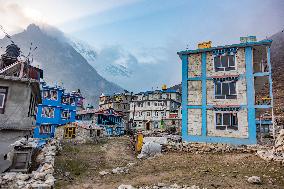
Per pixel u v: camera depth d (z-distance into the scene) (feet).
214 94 89.61
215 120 87.20
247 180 48.83
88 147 104.53
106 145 111.24
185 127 90.74
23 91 71.26
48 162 61.11
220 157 73.20
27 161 54.03
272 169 55.11
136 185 49.01
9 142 67.77
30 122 72.59
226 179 50.26
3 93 69.67
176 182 49.78
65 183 50.72
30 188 43.19
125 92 270.67
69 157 77.87
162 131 168.55
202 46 99.04
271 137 100.17
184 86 94.89
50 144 91.35
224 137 84.38
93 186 49.47
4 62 93.71
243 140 81.71
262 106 82.17
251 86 84.64
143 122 217.97
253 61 93.76
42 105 148.77
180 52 97.35
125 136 151.94
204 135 87.30
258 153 70.38
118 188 46.03
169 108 211.20
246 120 82.79
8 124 67.77
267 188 44.34
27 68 89.15
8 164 52.65
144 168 63.77
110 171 61.98
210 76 91.61
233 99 86.33
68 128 132.98
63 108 160.97
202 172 56.39
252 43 86.02
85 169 64.39
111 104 248.93
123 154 89.20
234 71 88.38
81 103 224.12
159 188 46.47
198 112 90.33
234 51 89.40
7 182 45.50
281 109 173.06
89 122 164.76
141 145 93.20
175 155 79.82
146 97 228.63
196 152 83.51
